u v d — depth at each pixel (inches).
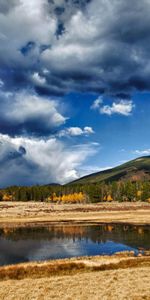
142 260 1801.2
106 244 2645.2
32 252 2338.8
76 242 2775.6
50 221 4424.2
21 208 6638.8
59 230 3565.5
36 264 1715.1
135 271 1472.7
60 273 1529.3
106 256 1983.3
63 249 2452.0
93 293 1135.0
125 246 2529.5
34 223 4249.5
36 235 3218.5
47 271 1556.3
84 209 6279.5
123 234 3193.9
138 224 4001.0
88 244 2662.4
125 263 1721.2
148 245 2551.7
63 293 1147.3
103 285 1235.2
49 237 3078.2
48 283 1293.1
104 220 4453.7
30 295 1138.0
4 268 1614.2
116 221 4325.8
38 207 6978.4
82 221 4377.5
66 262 1726.1
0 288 1243.2
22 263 1819.6
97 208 6515.8
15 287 1249.4
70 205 7726.4
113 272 1466.5
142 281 1274.6
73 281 1312.7
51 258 2117.4
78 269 1596.9
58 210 6102.4
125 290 1155.9
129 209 6210.6
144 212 5580.7
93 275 1418.6
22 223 4259.4
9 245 2655.0
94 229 3604.8
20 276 1478.8
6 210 6058.1
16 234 3304.6
